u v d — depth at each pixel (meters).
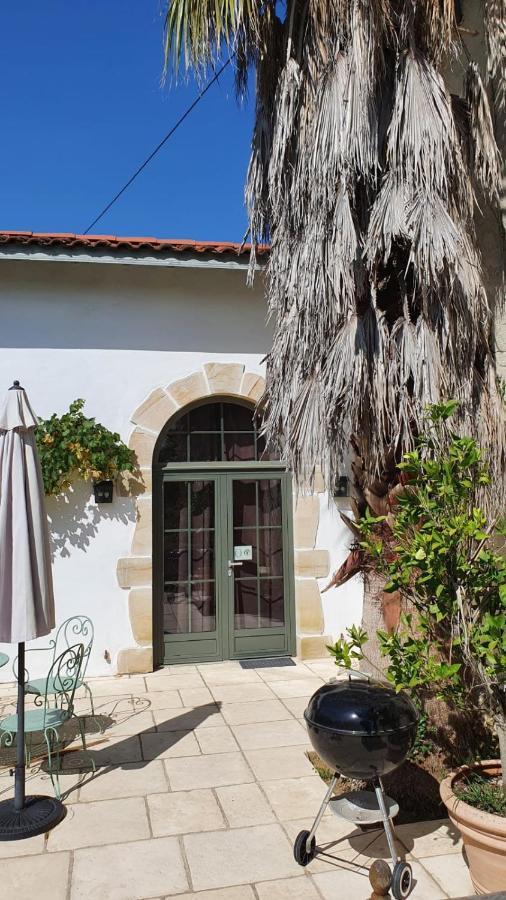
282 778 4.07
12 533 3.58
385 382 3.65
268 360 4.65
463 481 2.85
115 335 6.64
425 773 3.67
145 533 6.52
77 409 6.35
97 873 3.02
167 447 6.95
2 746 4.64
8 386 6.36
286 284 4.27
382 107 3.88
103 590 6.40
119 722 5.10
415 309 3.90
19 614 3.47
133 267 6.54
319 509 7.02
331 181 3.76
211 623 6.91
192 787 3.95
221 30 4.02
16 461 3.65
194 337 6.82
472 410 3.81
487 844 2.66
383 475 3.86
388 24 3.77
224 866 3.08
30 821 3.43
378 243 3.62
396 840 3.31
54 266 6.37
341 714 2.78
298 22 4.13
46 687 4.07
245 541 7.05
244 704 5.51
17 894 2.86
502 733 2.96
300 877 2.98
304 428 3.91
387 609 3.94
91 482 6.45
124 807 3.70
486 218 4.63
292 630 7.04
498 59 4.64
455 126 3.80
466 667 3.11
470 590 2.87
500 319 4.57
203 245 6.16
